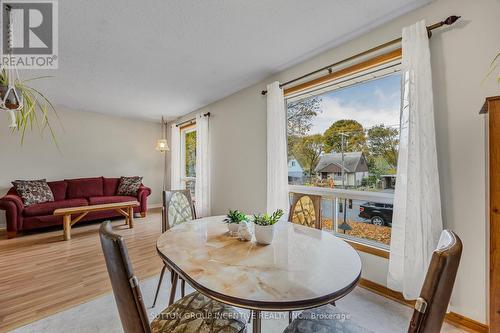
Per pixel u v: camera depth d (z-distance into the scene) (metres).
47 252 2.88
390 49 1.89
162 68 2.77
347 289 0.83
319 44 2.25
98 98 3.95
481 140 1.47
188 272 0.95
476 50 1.49
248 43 2.23
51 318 1.62
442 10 1.63
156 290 1.99
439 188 1.60
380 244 2.07
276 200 2.72
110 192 5.02
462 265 1.53
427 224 1.58
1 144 4.07
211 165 4.17
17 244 3.18
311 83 2.47
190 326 0.95
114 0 1.63
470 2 1.51
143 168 5.86
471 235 1.50
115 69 2.78
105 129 5.24
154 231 3.81
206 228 1.61
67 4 1.65
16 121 1.55
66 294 1.93
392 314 1.66
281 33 2.06
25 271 2.36
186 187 5.27
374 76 2.07
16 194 3.82
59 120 4.64
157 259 2.66
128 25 1.92
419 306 0.56
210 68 2.77
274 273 0.93
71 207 3.81
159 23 1.90
